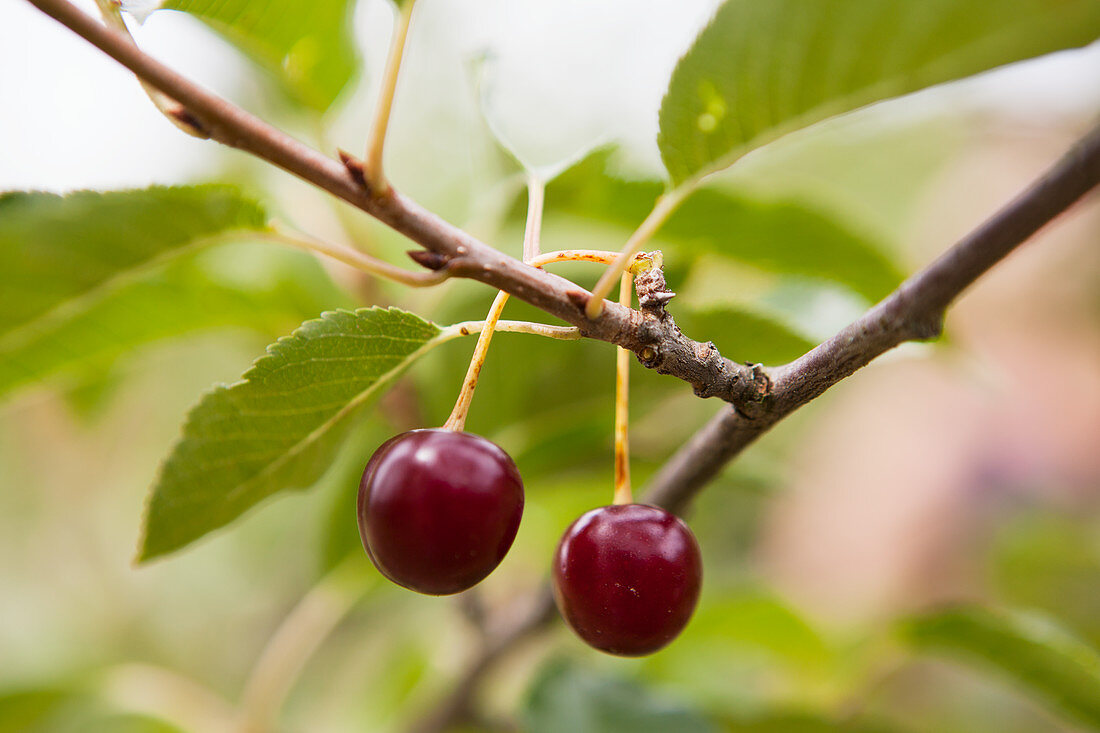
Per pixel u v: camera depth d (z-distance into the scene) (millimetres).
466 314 356
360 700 551
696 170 292
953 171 843
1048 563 655
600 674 360
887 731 362
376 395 301
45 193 285
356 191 281
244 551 804
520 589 486
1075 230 760
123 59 274
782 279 366
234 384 291
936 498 671
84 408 453
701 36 284
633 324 284
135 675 436
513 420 364
